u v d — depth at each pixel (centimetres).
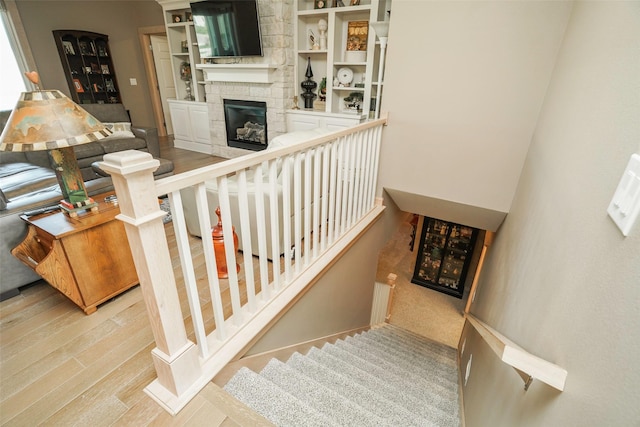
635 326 47
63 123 160
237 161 126
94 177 397
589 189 84
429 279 546
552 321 88
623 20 85
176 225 110
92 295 186
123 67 643
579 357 66
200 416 122
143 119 703
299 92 506
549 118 174
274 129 505
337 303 272
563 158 120
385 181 302
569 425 62
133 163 91
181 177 106
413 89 258
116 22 614
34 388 141
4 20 478
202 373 134
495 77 226
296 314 200
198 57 601
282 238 243
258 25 443
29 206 203
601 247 68
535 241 133
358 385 172
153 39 664
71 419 127
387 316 459
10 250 191
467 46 228
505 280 183
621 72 79
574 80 133
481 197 260
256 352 163
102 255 187
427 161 273
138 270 108
